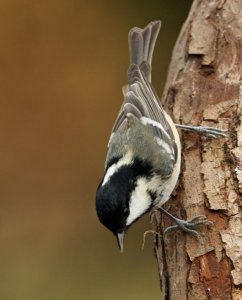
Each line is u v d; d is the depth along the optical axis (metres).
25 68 16.52
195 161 8.24
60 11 16.89
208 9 9.61
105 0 16.91
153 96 9.04
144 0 16.73
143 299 13.45
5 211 15.24
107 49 16.66
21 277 14.00
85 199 15.34
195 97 8.82
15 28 16.72
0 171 15.70
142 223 14.23
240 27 9.20
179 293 7.14
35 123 16.17
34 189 15.54
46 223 15.00
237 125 8.18
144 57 9.78
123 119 8.73
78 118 16.20
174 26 16.28
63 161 15.83
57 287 13.79
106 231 14.67
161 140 8.21
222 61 8.95
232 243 7.13
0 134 16.06
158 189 7.94
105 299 13.52
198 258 7.23
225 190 7.61
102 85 16.42
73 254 14.41
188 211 7.72
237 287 6.78
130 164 7.82
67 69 16.53
